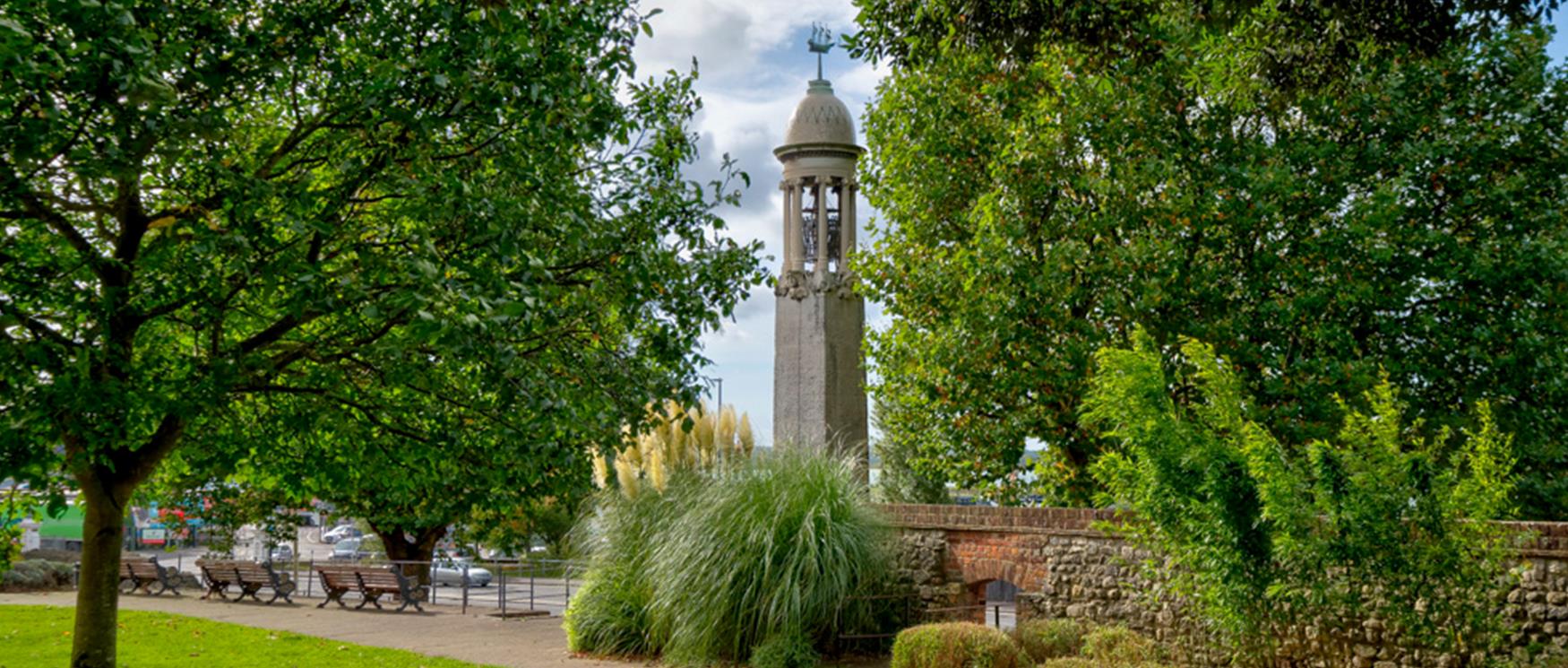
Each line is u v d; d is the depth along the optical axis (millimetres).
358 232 9422
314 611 20578
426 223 8898
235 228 8109
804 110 23016
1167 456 10664
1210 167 16953
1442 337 16094
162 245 8148
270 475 11750
